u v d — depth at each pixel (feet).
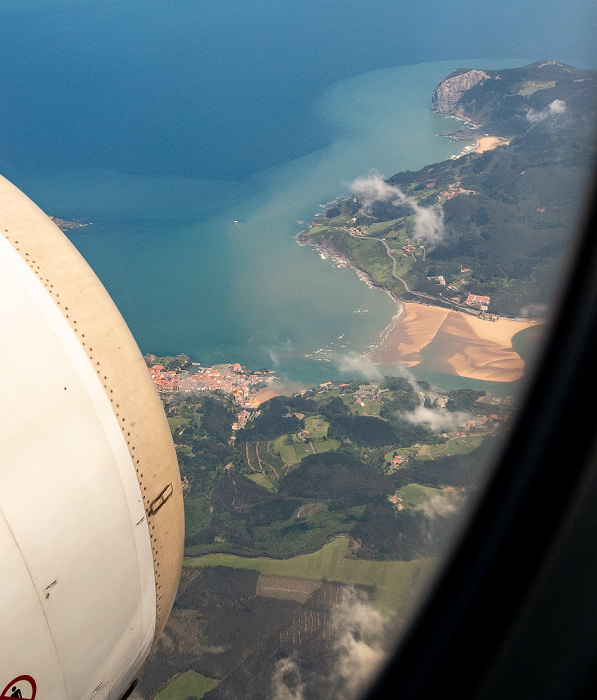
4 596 14.78
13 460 15.48
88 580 17.38
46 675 16.31
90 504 17.33
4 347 16.30
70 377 17.56
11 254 18.22
